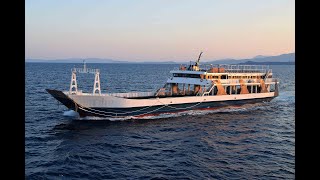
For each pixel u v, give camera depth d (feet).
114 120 158.10
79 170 89.30
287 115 188.85
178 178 84.33
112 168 91.71
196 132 139.85
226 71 211.41
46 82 401.70
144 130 141.08
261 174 88.38
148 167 93.04
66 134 130.62
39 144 115.75
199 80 193.47
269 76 239.71
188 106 181.68
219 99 194.70
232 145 119.44
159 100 168.04
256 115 186.29
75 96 147.43
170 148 113.80
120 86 370.53
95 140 122.21
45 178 82.69
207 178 84.58
